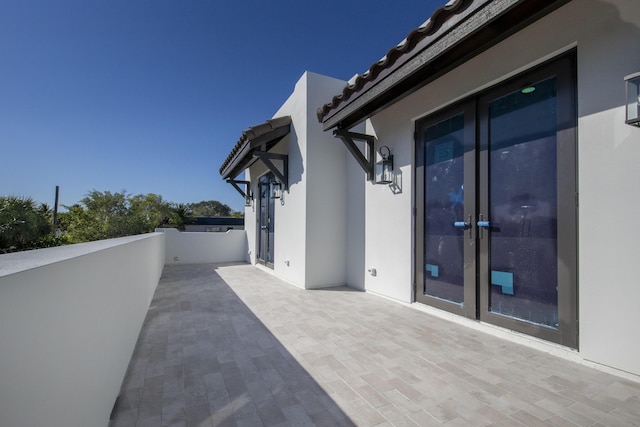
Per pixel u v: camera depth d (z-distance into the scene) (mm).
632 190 2229
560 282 2738
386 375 2428
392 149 4879
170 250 10219
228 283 6645
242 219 35312
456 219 3838
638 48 2223
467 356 2750
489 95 3445
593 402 1980
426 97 4219
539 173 2945
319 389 2236
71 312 1223
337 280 6215
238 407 2016
